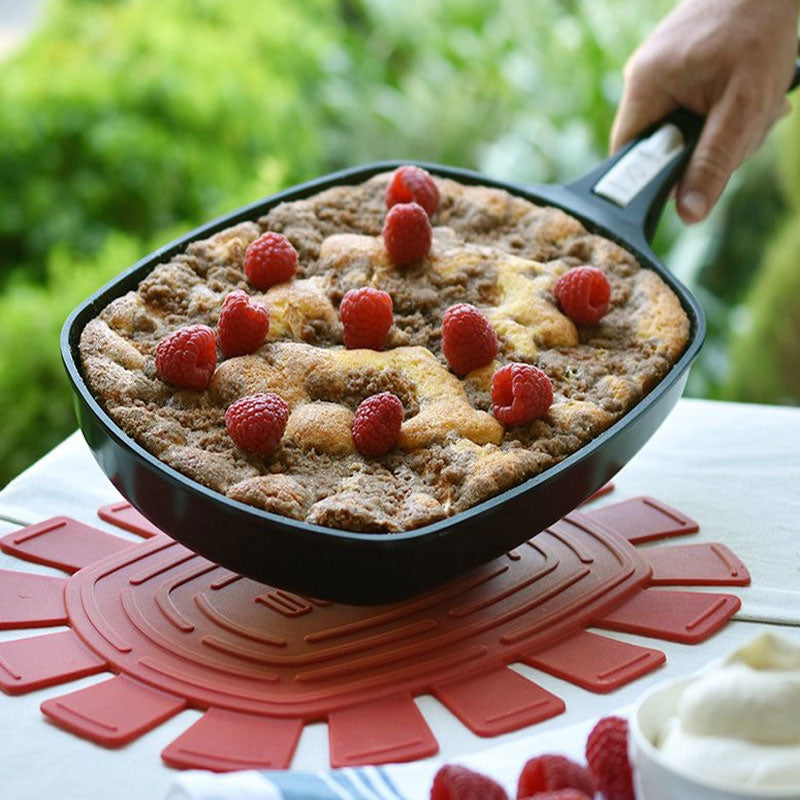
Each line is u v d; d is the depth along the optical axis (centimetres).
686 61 117
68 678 90
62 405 151
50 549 100
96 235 176
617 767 80
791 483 108
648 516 104
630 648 93
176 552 99
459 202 110
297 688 89
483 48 225
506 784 82
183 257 103
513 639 93
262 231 107
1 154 172
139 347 98
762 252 198
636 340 101
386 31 240
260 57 214
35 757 85
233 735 86
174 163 181
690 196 114
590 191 111
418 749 86
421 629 93
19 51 196
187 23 209
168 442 92
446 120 213
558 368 99
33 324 151
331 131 224
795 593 97
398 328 101
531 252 107
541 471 93
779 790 74
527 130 204
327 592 89
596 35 212
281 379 96
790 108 121
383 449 94
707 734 77
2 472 150
